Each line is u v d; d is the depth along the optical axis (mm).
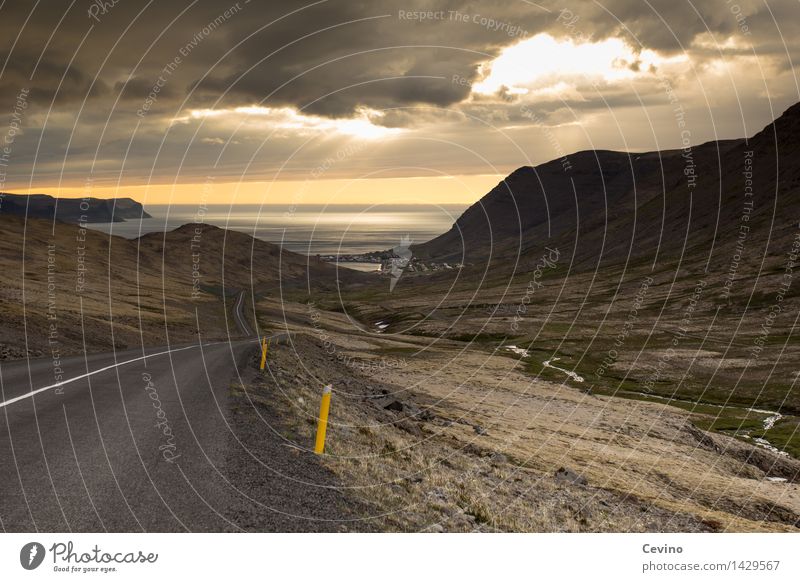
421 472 17109
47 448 11281
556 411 58156
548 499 20734
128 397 18266
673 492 32312
